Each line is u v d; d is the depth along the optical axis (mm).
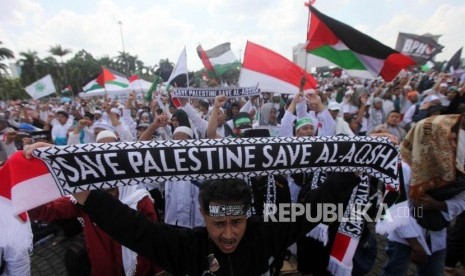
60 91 60156
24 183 1189
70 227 3041
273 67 4379
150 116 9273
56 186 1222
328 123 3496
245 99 8445
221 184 1250
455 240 3002
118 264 2289
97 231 2246
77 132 4801
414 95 8445
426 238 2387
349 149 1382
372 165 1433
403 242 2461
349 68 4020
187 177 1283
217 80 7199
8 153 4160
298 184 3084
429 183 2201
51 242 4484
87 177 1230
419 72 20703
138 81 13430
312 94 3367
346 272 2002
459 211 2309
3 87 48688
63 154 1201
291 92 4352
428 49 10477
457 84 11164
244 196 1256
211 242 1369
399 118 5641
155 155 1245
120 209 1327
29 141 4586
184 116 5523
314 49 3891
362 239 2338
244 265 1372
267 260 1418
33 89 14711
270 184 2473
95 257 2264
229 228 1262
